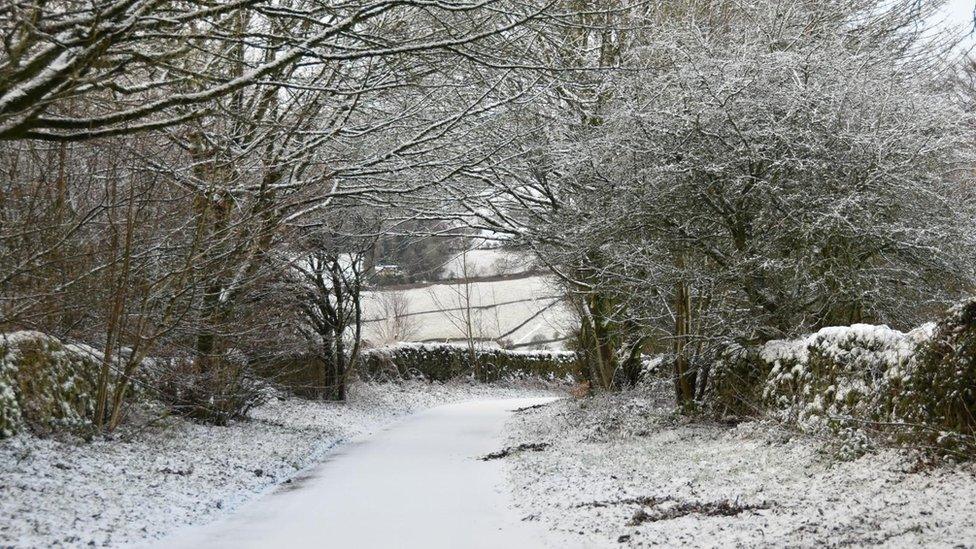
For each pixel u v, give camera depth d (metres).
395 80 14.24
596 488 9.80
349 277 27.69
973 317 8.31
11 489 7.89
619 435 15.34
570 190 19.70
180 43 8.16
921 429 8.65
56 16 7.60
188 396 15.46
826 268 13.66
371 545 7.28
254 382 17.84
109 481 9.20
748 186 14.12
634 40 18.48
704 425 14.34
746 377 13.83
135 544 7.11
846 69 14.61
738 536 6.52
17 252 10.10
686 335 14.63
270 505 9.59
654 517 7.67
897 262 14.06
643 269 15.87
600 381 24.12
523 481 10.98
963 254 13.54
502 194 22.72
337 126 15.20
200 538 7.61
